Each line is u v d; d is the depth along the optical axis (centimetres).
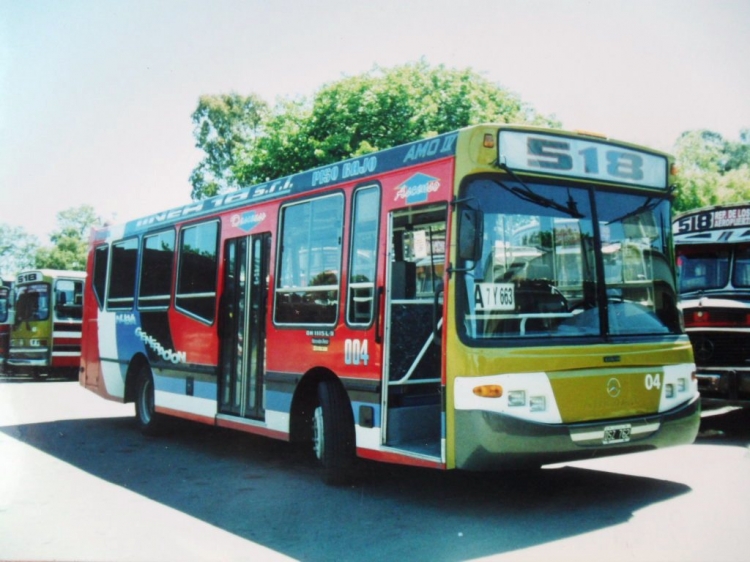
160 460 966
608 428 619
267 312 873
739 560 505
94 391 1327
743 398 927
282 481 821
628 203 687
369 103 2484
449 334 608
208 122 4366
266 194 910
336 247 774
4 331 2334
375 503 707
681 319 698
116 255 1288
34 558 577
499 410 587
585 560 515
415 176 675
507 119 2641
